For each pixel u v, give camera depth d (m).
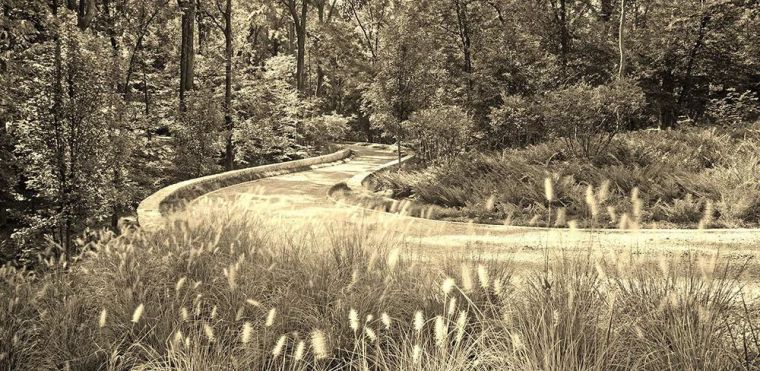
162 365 4.11
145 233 7.14
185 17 38.69
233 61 40.56
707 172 12.48
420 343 3.44
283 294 4.73
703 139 15.52
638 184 12.54
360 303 4.32
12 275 6.52
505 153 18.78
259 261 5.65
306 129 47.00
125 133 16.34
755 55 28.98
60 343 4.63
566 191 12.56
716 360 2.92
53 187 15.16
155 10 35.47
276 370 3.87
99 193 15.60
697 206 10.38
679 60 30.17
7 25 14.90
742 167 11.82
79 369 4.44
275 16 60.12
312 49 64.94
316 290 4.69
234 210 7.16
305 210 8.73
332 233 5.69
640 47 30.83
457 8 31.89
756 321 3.53
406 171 23.38
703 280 3.45
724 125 20.25
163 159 29.34
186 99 32.72
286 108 43.22
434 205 14.35
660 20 30.59
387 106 27.73
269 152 40.06
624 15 25.02
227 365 3.82
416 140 26.20
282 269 5.23
